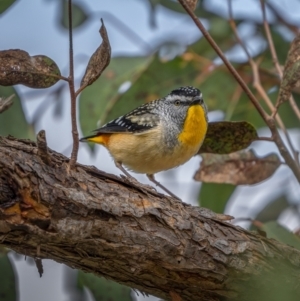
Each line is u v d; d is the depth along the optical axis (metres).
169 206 6.96
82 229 6.23
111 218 6.45
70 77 6.39
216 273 7.09
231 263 7.10
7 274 9.43
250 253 7.21
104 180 6.74
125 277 7.10
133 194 6.75
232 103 12.19
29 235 6.11
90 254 6.60
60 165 6.44
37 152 6.30
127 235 6.55
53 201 6.09
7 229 5.97
